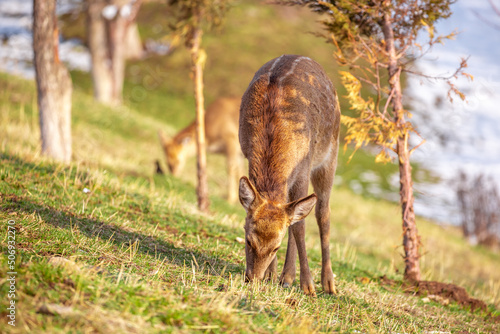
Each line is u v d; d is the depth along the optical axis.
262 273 7.62
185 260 9.02
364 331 7.82
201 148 16.05
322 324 7.37
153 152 26.66
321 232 9.70
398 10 11.93
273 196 7.92
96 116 28.78
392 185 37.50
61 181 11.74
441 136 46.84
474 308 11.40
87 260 7.49
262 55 55.41
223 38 56.97
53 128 15.65
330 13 12.26
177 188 19.16
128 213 11.27
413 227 12.32
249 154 8.56
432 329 8.92
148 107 44.25
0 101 25.23
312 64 9.66
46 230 8.27
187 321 5.97
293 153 8.34
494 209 30.55
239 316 6.61
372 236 22.70
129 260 8.03
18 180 10.96
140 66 52.72
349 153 42.56
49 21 15.45
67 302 5.76
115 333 5.35
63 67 15.88
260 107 8.66
